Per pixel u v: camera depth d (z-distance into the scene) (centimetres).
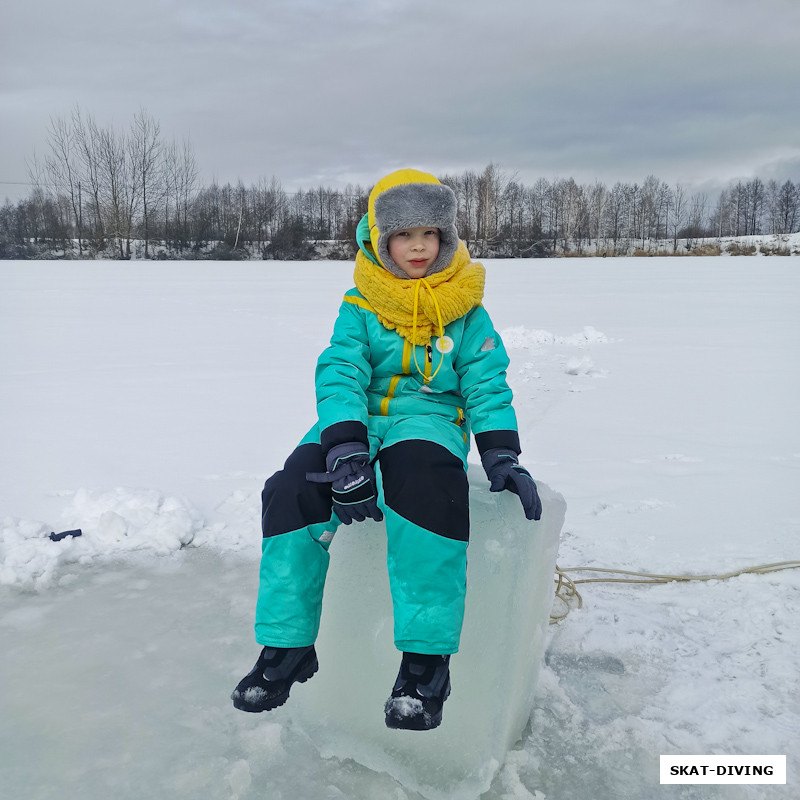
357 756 186
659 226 7056
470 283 199
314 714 193
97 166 5209
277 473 180
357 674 186
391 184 200
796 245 5984
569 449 450
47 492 372
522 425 511
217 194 5694
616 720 202
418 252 197
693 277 2142
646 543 308
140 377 682
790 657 228
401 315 195
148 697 212
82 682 219
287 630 170
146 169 5284
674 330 974
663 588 274
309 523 172
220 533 321
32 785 178
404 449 173
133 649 236
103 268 2861
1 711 205
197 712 205
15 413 542
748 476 391
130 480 390
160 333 968
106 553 303
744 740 194
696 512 341
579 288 1719
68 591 274
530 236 6238
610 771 184
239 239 5512
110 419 524
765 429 493
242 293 1595
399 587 164
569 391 619
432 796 176
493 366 197
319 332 978
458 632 162
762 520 329
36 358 784
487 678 176
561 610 258
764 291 1598
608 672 226
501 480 176
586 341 879
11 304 1340
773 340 888
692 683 218
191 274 2428
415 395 197
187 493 368
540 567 186
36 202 5391
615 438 474
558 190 6750
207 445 457
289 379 672
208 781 179
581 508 349
